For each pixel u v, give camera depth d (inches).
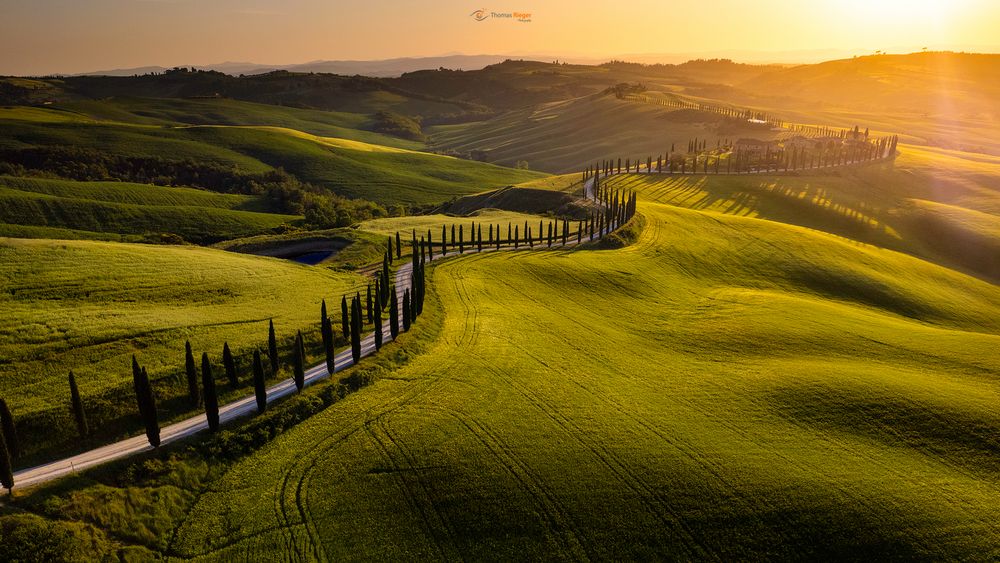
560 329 2596.0
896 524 1419.8
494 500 1460.4
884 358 2468.0
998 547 1366.9
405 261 3417.8
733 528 1409.9
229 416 1722.4
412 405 1844.2
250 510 1403.8
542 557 1327.5
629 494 1496.1
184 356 1891.0
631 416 1856.5
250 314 2274.9
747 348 2544.3
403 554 1316.4
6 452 1328.7
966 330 3442.4
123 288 2309.3
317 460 1574.8
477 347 2289.6
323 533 1350.9
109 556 1258.6
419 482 1509.6
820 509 1453.0
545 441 1688.0
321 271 3004.4
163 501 1409.9
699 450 1680.6
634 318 2891.2
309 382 1926.7
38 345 1807.3
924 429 1815.9
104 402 1642.5
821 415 1902.1
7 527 1245.1
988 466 1662.2
